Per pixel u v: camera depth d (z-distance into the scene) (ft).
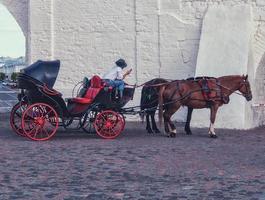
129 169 32.58
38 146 42.11
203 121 56.75
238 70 55.88
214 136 48.39
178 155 37.83
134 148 41.09
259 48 58.85
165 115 48.83
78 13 65.16
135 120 63.62
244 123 55.42
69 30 65.51
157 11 62.59
